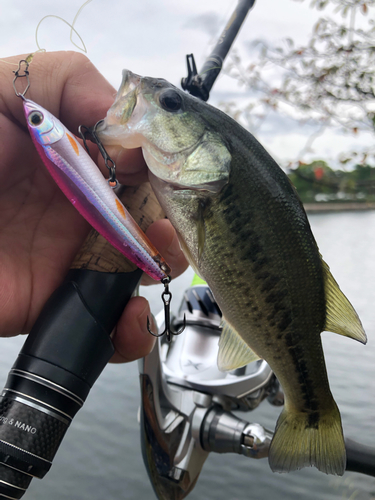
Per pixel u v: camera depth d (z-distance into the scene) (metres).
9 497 0.10
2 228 0.17
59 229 0.17
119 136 0.13
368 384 0.36
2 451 0.10
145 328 0.15
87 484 0.29
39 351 0.11
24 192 0.17
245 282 0.14
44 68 0.15
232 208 0.14
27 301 0.16
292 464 0.15
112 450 0.32
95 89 0.16
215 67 0.18
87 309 0.12
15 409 0.10
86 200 0.11
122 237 0.12
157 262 0.12
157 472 0.18
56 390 0.11
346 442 0.16
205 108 0.14
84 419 0.35
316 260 0.15
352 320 0.15
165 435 0.17
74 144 0.11
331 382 0.37
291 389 0.15
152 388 0.17
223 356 0.16
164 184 0.14
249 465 0.32
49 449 0.10
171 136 0.14
